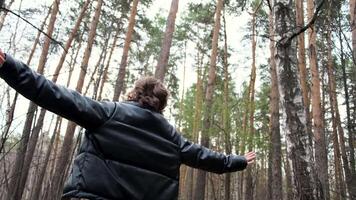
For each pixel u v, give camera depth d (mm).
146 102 1963
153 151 1850
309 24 4914
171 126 2043
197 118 19359
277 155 15820
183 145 2074
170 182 1897
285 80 5137
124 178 1716
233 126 12797
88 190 1640
